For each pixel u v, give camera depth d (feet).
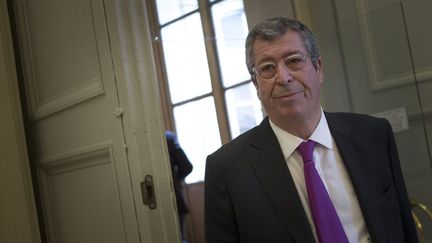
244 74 6.93
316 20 6.18
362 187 2.97
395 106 5.27
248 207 2.96
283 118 3.03
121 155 3.46
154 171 3.34
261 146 3.17
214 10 6.28
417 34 5.23
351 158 3.06
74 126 3.97
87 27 3.68
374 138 3.21
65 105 3.97
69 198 4.18
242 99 7.12
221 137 7.98
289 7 6.18
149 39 3.50
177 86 9.44
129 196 3.44
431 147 5.12
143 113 3.38
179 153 9.22
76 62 3.86
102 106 3.61
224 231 3.07
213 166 3.22
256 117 6.73
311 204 2.90
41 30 4.33
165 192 3.35
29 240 4.14
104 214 3.75
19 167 4.18
